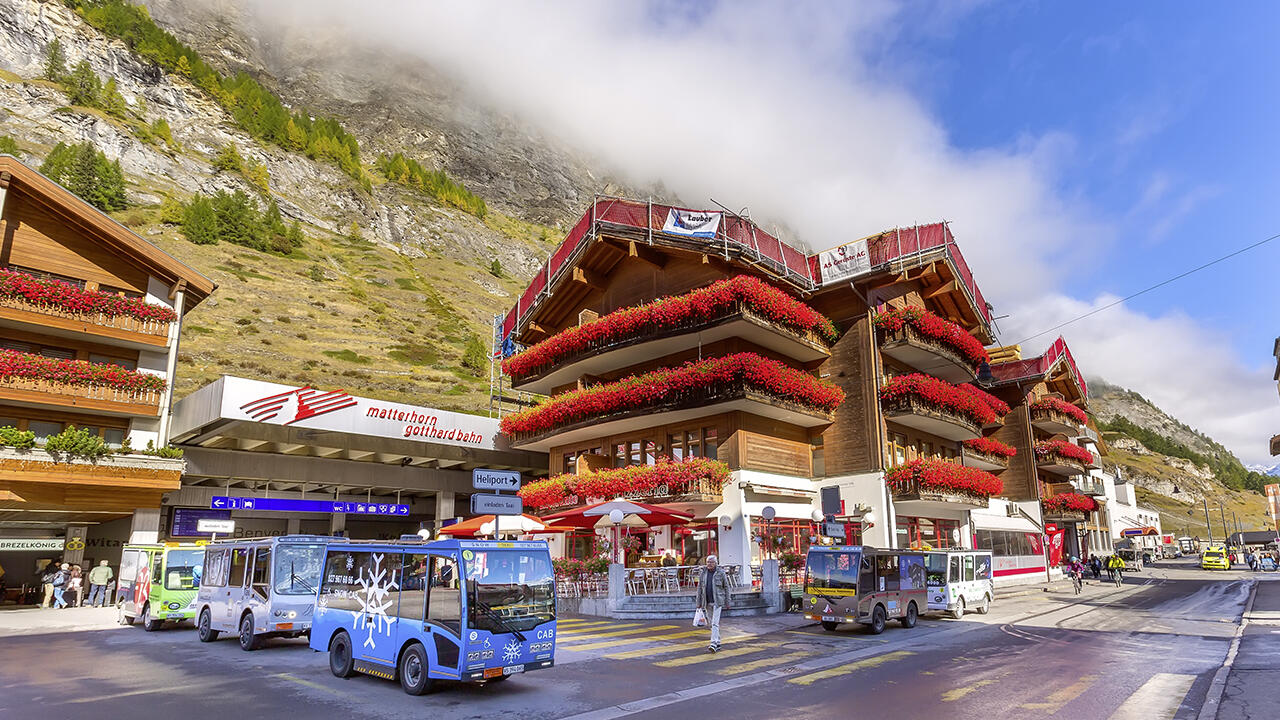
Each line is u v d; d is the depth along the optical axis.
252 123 156.38
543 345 31.12
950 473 27.95
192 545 19.81
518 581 10.61
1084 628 18.83
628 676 11.50
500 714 8.92
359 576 11.69
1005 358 48.53
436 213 179.62
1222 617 21.36
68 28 135.50
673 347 28.30
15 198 24.91
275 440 28.44
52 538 29.14
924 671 12.02
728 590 20.86
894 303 30.61
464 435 32.38
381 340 87.12
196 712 8.97
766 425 27.31
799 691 10.30
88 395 24.45
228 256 100.44
